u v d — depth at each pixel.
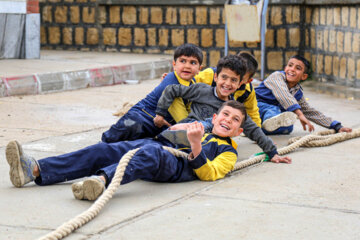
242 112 3.94
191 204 3.32
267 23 10.95
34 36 10.41
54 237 2.69
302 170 4.16
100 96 7.99
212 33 11.57
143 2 12.06
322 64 10.41
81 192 3.32
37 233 2.82
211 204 3.32
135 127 4.41
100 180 3.29
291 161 4.43
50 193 3.50
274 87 5.58
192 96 4.23
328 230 2.92
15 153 3.50
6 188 3.59
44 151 4.66
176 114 4.35
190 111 4.36
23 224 2.95
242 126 4.04
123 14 12.37
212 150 3.90
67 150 4.72
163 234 2.83
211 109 4.21
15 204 3.27
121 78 9.69
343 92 8.92
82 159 3.65
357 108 7.38
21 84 7.79
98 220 3.01
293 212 3.20
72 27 12.78
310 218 3.10
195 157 3.69
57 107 6.94
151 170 3.53
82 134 5.43
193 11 11.68
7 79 7.63
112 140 4.48
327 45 10.19
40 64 9.49
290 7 10.78
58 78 8.36
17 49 10.34
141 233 2.84
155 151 3.53
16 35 10.27
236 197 3.47
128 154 3.46
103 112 6.70
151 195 3.49
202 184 3.75
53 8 12.84
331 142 5.16
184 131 3.77
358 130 5.57
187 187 3.68
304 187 3.71
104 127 5.81
